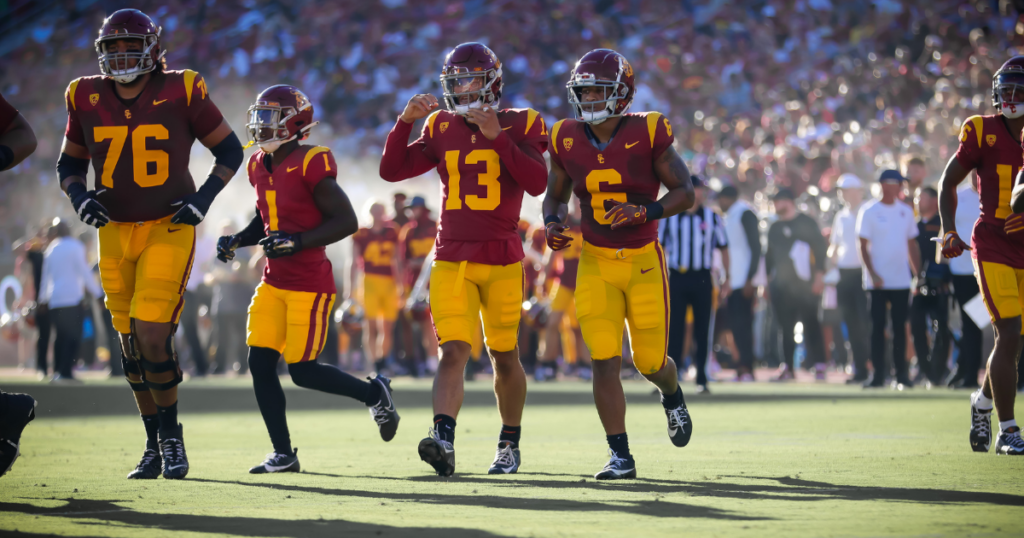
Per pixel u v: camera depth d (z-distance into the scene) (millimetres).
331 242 17391
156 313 16250
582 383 46094
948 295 40125
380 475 16344
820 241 45812
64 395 39062
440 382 16500
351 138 87125
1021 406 29000
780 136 71438
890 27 80875
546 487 14484
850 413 28156
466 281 16859
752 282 44156
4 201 79062
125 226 16469
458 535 10469
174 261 16453
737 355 45562
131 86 16375
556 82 90062
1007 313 18562
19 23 98188
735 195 44781
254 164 18078
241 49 96000
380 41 95500
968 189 37469
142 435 24703
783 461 17453
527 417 28859
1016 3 76562
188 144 16703
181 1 100062
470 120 16344
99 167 16406
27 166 82688
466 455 19547
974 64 67875
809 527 10781
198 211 16062
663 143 16062
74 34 97500
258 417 30047
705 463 17281
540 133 17000
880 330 39969
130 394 39531
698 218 36406
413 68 93438
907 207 39688
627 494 13602
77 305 49562
